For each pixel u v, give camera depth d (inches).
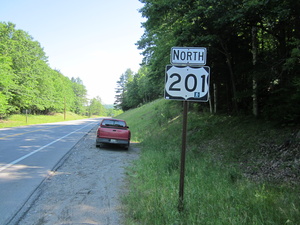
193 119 599.8
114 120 507.5
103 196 195.5
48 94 2378.2
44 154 387.2
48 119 2174.0
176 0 362.3
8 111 1533.0
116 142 466.3
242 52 458.9
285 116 304.5
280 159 250.4
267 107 355.9
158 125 775.1
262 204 153.9
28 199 184.5
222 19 312.7
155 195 176.2
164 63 542.9
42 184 225.6
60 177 253.3
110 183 234.4
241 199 164.9
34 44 2058.3
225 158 309.7
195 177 229.5
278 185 199.8
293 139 267.9
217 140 391.9
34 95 1935.3
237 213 140.9
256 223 127.2
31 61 1969.7
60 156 375.6
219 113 551.2
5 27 1722.4
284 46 334.6
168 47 498.9
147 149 462.3
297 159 233.9
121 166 317.1
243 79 472.7
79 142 572.4
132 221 147.4
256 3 262.4
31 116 2055.9
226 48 436.1
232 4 301.3
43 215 155.5
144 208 158.2
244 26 366.0
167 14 422.3
